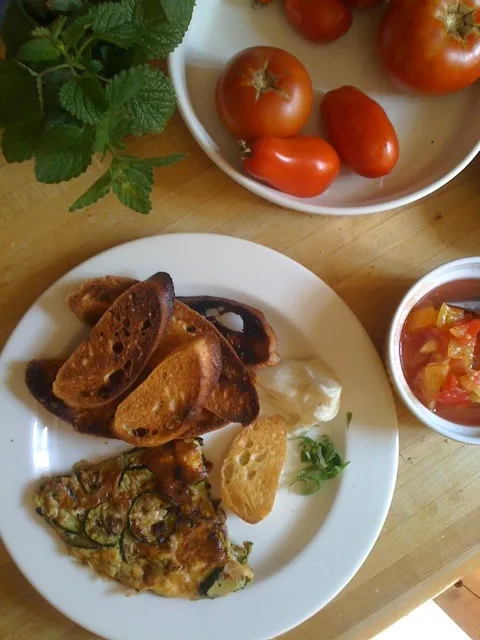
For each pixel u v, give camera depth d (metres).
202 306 0.41
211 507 0.41
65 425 0.41
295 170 0.38
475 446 0.43
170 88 0.34
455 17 0.37
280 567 0.41
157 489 0.41
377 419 0.41
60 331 0.40
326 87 0.42
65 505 0.40
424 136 0.42
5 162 0.40
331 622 0.43
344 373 0.41
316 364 0.41
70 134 0.35
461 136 0.42
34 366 0.40
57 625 0.42
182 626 0.41
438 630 0.55
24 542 0.40
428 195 0.43
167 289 0.38
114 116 0.33
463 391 0.40
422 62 0.38
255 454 0.42
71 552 0.40
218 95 0.39
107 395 0.40
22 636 0.42
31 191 0.41
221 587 0.40
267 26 0.41
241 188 0.42
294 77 0.38
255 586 0.41
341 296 0.43
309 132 0.42
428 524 0.43
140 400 0.39
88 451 0.42
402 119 0.42
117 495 0.41
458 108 0.42
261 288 0.41
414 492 0.43
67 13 0.35
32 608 0.42
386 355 0.39
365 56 0.41
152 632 0.40
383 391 0.41
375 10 0.41
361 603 0.43
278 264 0.40
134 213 0.42
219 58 0.41
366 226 0.43
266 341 0.40
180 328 0.40
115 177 0.35
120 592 0.40
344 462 0.42
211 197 0.42
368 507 0.41
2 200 0.41
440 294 0.41
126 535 0.41
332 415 0.41
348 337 0.41
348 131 0.39
